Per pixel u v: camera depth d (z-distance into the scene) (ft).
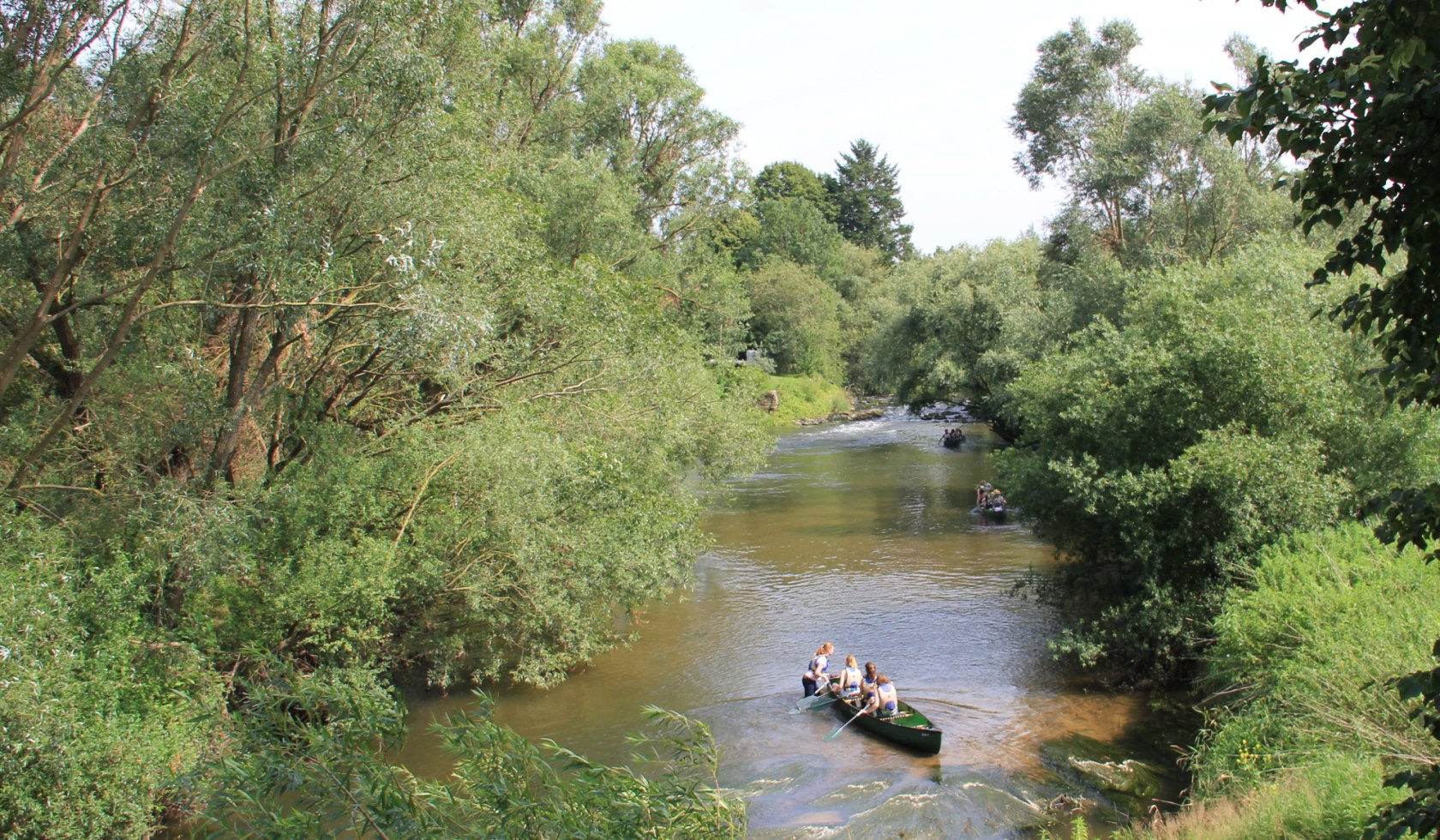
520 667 48.42
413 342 40.63
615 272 70.69
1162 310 57.57
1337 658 32.17
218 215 37.93
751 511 99.19
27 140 39.09
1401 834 13.58
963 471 121.29
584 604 51.67
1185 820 31.17
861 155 312.71
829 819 37.22
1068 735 44.09
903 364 154.10
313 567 40.14
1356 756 29.22
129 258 40.52
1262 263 59.82
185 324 44.47
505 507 45.50
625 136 93.50
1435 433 47.93
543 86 88.22
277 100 40.47
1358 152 12.93
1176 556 49.83
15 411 41.45
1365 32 12.48
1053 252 118.73
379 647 46.80
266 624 40.50
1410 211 12.75
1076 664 53.42
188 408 40.57
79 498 40.19
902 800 38.37
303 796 20.95
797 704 49.42
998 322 131.64
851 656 50.70
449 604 49.24
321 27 39.52
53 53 35.32
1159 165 92.12
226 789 21.31
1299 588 38.17
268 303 40.01
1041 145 122.52
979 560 76.89
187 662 35.94
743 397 77.10
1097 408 54.85
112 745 30.60
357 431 49.83
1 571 30.71
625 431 56.34
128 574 34.78
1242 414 51.16
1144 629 49.34
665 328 67.15
